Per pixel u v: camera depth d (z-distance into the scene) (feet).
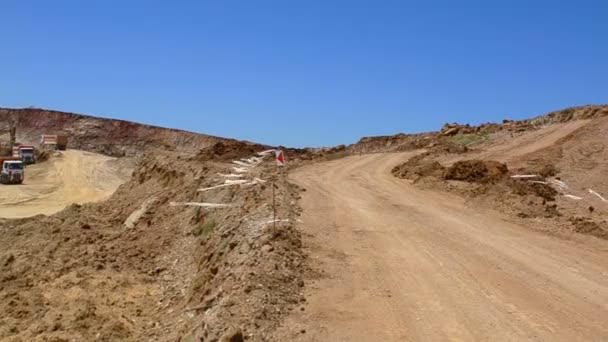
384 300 35.94
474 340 29.91
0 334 49.78
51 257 76.95
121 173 254.06
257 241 47.52
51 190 207.31
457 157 124.16
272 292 35.96
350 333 30.73
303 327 31.35
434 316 33.24
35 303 56.90
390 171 119.44
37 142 421.18
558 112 167.73
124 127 437.58
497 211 70.18
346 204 72.49
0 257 82.94
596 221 64.95
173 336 40.52
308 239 51.29
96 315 51.44
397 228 58.08
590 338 30.19
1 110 466.29
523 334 30.66
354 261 44.88
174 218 85.71
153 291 58.80
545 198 80.59
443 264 44.47
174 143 424.05
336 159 152.05
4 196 190.80
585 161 101.60
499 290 38.14
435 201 77.66
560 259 46.80
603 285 39.73
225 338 28.86
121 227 93.40
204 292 45.98
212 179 90.68
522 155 114.21
